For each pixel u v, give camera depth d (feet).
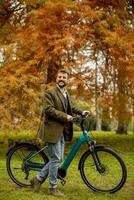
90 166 23.94
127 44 37.81
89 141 23.36
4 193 22.82
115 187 23.17
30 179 24.11
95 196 22.61
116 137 64.23
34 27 37.81
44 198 21.89
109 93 41.86
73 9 38.09
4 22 44.65
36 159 23.86
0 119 33.81
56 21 37.93
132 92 44.04
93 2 40.57
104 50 40.24
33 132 34.55
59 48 35.68
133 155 40.52
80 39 36.99
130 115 45.44
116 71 42.04
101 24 37.42
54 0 37.50
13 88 34.22
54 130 22.31
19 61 37.73
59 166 23.44
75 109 23.38
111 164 23.38
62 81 23.02
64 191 23.53
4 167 30.53
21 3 42.16
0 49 37.70
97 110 45.65
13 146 24.48
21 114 34.40
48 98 22.61
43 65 38.78
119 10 41.16
